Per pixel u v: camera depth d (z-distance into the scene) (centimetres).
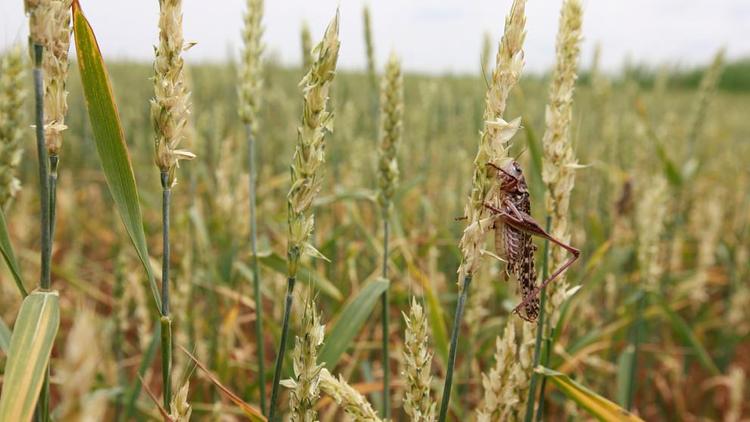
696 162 87
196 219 61
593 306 81
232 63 116
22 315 26
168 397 30
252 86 47
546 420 70
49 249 27
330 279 65
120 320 56
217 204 69
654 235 59
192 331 58
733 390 65
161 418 47
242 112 47
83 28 28
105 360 51
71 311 62
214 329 61
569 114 36
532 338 37
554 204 36
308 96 27
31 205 85
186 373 30
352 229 79
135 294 56
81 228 100
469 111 101
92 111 28
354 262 71
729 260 91
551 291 37
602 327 71
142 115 127
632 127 101
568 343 69
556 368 51
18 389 25
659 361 87
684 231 108
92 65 28
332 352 39
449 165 100
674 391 78
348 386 30
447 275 80
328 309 67
